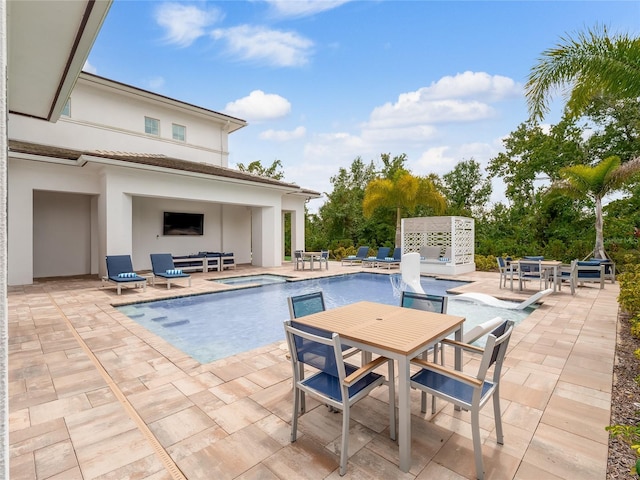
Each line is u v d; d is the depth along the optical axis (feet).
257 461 7.72
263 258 51.08
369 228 77.77
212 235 52.47
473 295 25.81
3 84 2.56
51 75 16.05
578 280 32.32
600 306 23.98
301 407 9.87
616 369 12.84
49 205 39.32
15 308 23.41
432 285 38.06
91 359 13.98
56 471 7.38
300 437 8.64
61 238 40.09
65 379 12.08
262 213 50.72
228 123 54.75
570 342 16.05
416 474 7.28
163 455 7.93
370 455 7.95
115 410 9.95
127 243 35.99
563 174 41.65
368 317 10.53
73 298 27.02
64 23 12.58
